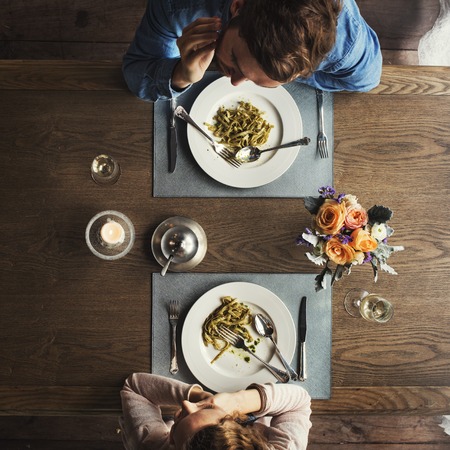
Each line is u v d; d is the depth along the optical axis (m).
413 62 2.08
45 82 1.41
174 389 1.32
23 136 1.41
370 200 1.43
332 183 1.43
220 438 1.02
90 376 1.40
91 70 1.42
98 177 1.41
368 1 2.07
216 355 1.39
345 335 1.42
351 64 1.32
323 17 0.91
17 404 1.39
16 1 2.05
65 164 1.41
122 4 2.06
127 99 1.42
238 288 1.38
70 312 1.40
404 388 1.42
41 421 2.05
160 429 1.30
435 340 1.43
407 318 1.43
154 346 1.40
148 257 1.41
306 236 1.24
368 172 1.44
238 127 1.40
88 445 2.05
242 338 1.38
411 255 1.43
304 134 1.43
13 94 1.41
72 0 2.05
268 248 1.42
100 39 2.06
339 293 1.42
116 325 1.40
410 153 1.44
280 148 1.40
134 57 1.38
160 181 1.41
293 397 1.33
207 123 1.41
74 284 1.40
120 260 1.40
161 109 1.42
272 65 0.93
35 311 1.40
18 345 1.39
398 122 1.44
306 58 0.93
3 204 1.41
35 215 1.41
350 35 1.26
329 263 1.42
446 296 1.43
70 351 1.40
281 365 1.39
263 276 1.41
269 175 1.39
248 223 1.42
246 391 1.30
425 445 2.07
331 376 1.42
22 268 1.40
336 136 1.44
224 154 1.40
